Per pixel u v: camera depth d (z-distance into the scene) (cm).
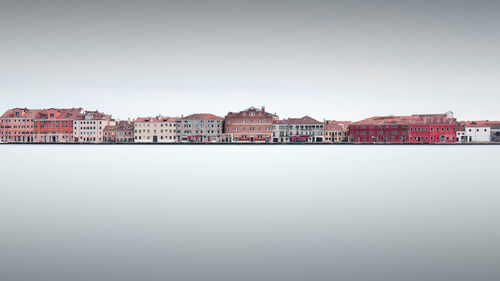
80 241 1850
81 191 3378
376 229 2077
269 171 5212
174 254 1678
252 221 2247
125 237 1916
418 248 1759
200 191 3394
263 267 1533
